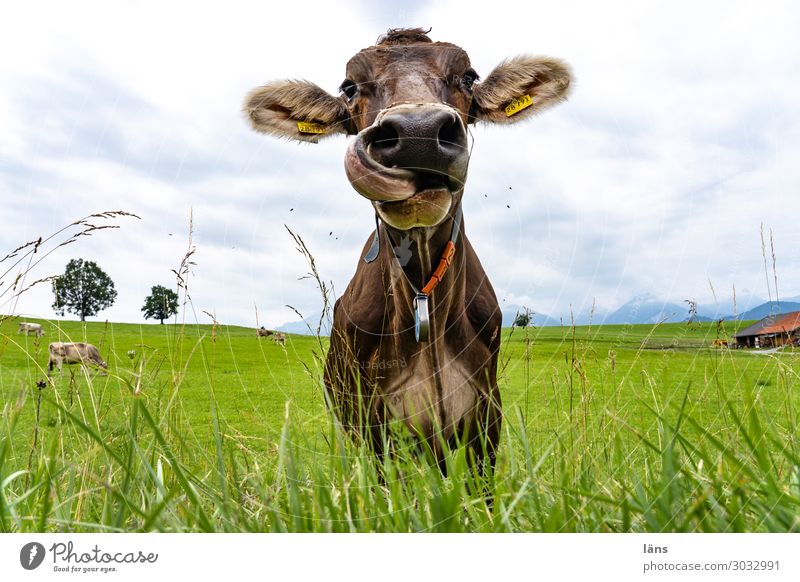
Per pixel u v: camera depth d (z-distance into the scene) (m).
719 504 0.73
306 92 1.33
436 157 0.86
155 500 0.83
